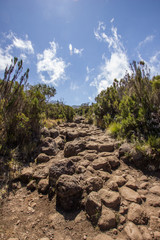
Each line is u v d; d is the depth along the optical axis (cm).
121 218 167
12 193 231
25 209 195
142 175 265
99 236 147
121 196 204
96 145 403
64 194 194
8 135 363
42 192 231
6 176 264
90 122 1002
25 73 358
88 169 274
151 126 375
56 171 243
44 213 188
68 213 187
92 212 173
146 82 473
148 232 147
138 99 476
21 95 396
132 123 419
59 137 533
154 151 287
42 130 521
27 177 263
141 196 204
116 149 387
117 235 147
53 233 156
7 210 193
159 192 208
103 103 816
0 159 295
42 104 547
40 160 342
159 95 409
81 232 155
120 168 294
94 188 216
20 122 382
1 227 165
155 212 174
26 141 408
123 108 529
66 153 381
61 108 1413
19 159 330
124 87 769
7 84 317
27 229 162
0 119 337
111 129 550
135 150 314
